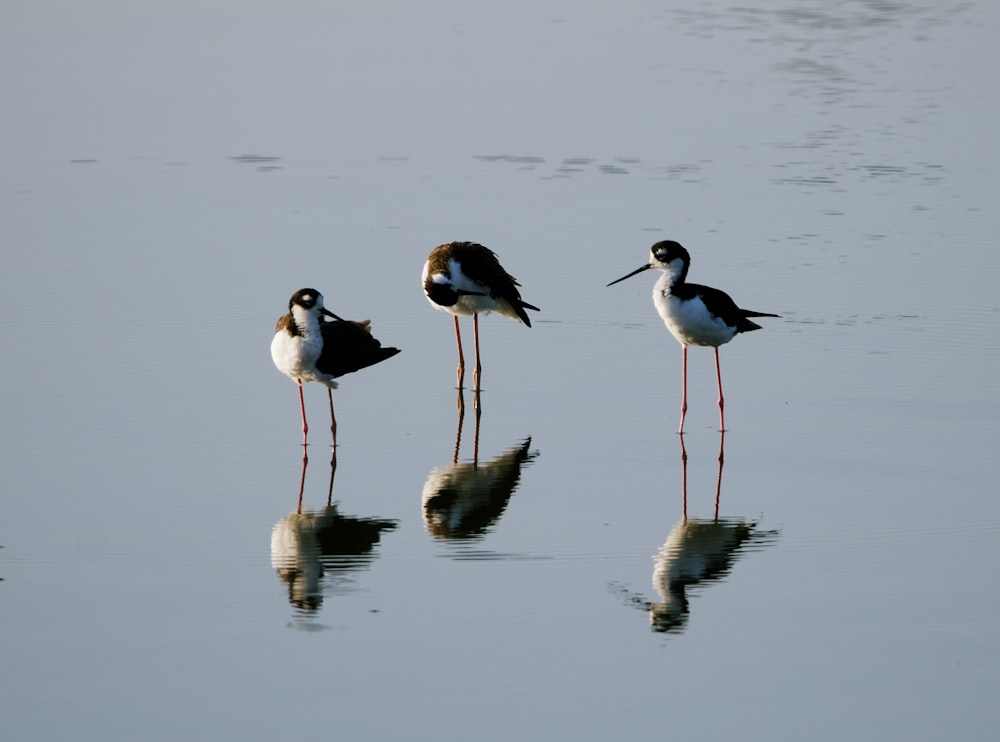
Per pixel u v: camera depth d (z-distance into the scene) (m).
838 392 16.56
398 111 29.66
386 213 23.25
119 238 21.77
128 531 12.63
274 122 28.78
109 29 36.41
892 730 9.49
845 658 10.48
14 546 12.24
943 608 11.26
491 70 32.97
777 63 34.16
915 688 10.05
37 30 36.09
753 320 18.83
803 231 22.33
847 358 17.61
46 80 31.53
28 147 26.81
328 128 28.44
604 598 11.48
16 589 11.43
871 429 15.38
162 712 9.65
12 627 10.79
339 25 37.31
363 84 31.66
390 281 20.17
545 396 16.67
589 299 19.78
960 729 9.49
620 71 33.12
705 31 37.53
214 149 26.94
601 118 29.33
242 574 11.83
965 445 14.88
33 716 9.57
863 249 21.47
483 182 25.03
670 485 13.98
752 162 26.31
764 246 21.61
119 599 11.30
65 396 16.00
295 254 21.14
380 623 10.99
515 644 10.68
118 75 32.06
